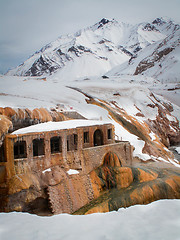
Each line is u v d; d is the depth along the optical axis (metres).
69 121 28.91
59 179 21.86
